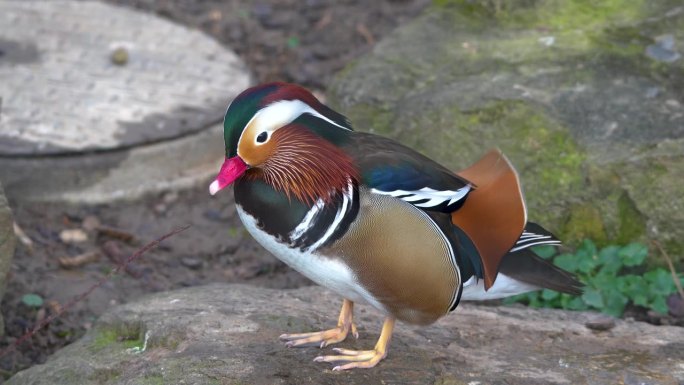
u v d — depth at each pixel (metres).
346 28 14.90
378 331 7.70
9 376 8.66
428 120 10.46
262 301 8.17
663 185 9.44
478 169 7.11
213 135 11.77
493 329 7.93
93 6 13.82
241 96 6.55
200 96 12.23
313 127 6.61
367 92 11.05
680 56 10.81
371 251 6.52
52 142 11.16
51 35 13.01
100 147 11.19
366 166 6.61
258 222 6.67
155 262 10.48
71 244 10.58
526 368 7.20
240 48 14.24
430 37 11.79
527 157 9.95
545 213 9.71
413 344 7.49
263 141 6.49
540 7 11.86
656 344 7.74
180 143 11.56
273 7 15.36
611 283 9.22
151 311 7.93
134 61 12.75
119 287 10.00
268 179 6.59
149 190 11.36
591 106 10.25
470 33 11.79
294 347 7.28
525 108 10.26
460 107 10.41
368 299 6.79
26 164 10.98
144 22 13.65
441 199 6.68
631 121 10.06
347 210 6.52
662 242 9.41
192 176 11.62
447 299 6.80
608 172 9.61
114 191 11.22
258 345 7.30
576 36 11.36
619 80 10.62
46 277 9.98
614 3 11.70
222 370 6.91
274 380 6.82
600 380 7.05
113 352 7.52
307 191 6.54
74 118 11.57
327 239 6.56
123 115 11.72
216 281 10.32
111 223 10.95
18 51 12.61
